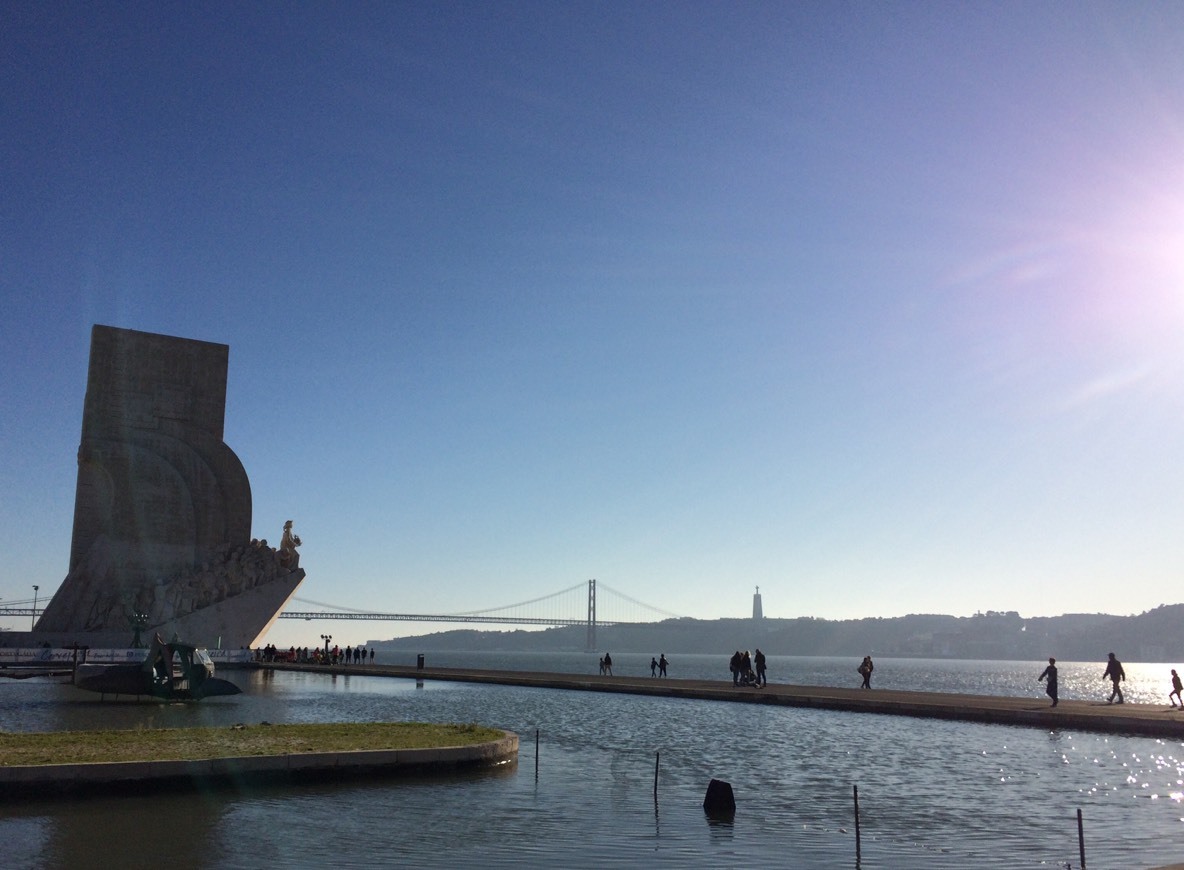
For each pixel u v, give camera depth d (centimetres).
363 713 3045
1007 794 1584
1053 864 1129
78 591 7019
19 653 5719
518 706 3503
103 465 7362
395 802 1419
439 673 5575
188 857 1093
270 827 1243
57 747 1625
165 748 1614
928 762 1967
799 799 1540
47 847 1123
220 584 7156
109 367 7519
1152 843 1234
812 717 3047
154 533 7388
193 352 7781
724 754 2092
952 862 1132
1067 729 2611
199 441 7675
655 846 1192
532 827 1284
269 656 7394
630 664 18088
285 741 1745
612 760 1975
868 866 1109
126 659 5947
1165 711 2797
